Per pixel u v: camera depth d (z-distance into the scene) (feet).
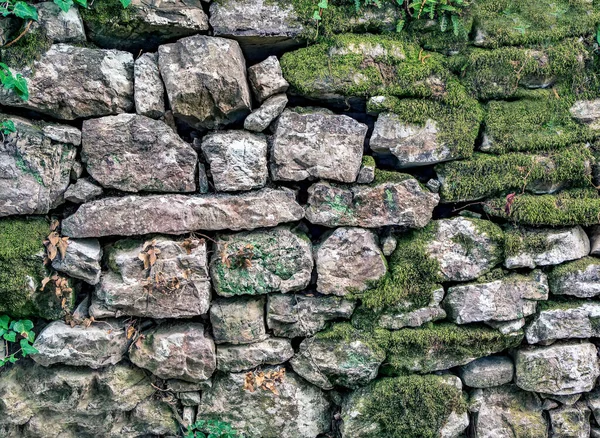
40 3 6.76
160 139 7.12
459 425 7.94
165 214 7.17
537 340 7.98
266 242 7.50
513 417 8.12
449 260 7.80
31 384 7.22
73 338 7.12
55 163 6.95
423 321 7.85
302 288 7.68
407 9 7.52
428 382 7.83
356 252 7.68
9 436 7.38
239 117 7.52
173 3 7.00
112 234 7.14
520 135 7.81
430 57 7.65
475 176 7.77
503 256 7.84
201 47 6.98
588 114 7.86
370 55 7.50
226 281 7.48
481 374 8.03
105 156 7.06
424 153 7.68
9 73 6.42
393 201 7.63
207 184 7.43
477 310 7.80
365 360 7.77
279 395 7.81
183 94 7.00
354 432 7.81
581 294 7.90
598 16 7.78
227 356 7.63
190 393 7.78
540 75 7.77
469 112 7.71
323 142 7.43
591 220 7.81
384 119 7.58
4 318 7.09
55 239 7.00
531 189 7.90
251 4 7.22
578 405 8.14
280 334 7.79
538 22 7.77
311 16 7.30
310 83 7.41
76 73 6.86
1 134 6.76
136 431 7.82
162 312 7.34
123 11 6.87
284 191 7.51
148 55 7.09
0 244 6.81
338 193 7.57
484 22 7.71
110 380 7.38
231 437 7.87
